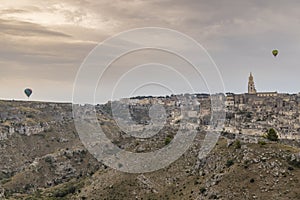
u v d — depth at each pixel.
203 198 188.88
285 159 188.38
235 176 189.00
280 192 170.12
